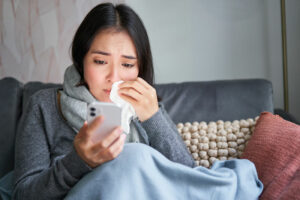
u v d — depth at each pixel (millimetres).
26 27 1928
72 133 1027
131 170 697
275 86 1874
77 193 695
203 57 1891
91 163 711
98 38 900
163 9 1869
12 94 1385
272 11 1832
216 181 760
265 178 936
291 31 1835
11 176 1093
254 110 1370
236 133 1183
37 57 1945
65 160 738
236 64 1879
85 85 1039
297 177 862
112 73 907
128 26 908
